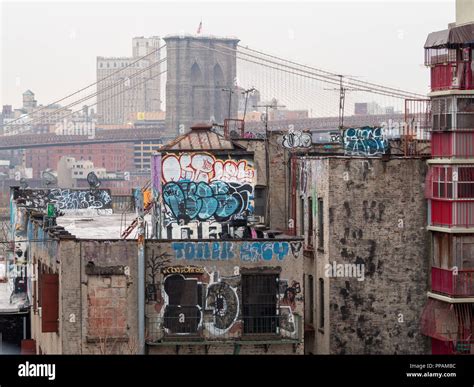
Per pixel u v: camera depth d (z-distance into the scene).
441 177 34.78
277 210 42.03
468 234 34.47
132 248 29.97
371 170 35.00
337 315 34.69
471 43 35.56
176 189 37.97
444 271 34.34
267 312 30.33
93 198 55.59
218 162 38.03
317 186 36.19
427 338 34.91
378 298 34.84
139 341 29.78
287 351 30.28
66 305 29.78
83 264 29.84
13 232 52.53
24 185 62.00
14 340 43.22
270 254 30.36
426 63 36.53
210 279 30.23
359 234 34.88
